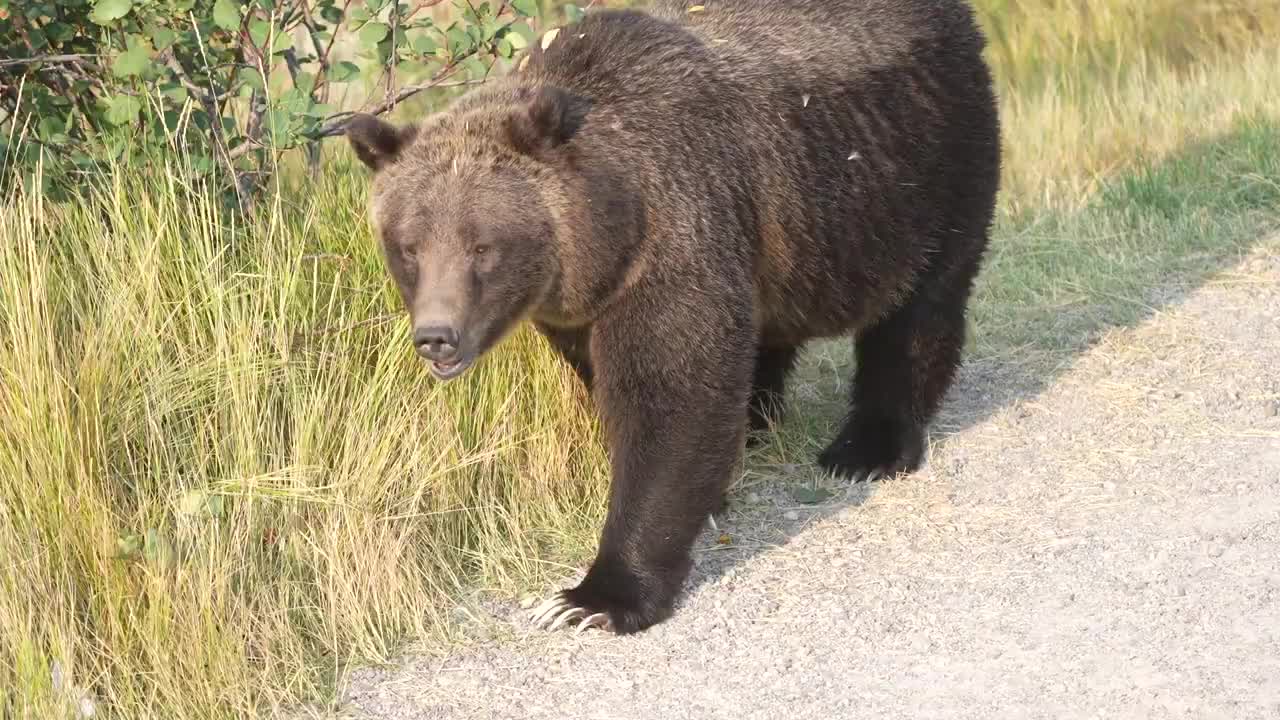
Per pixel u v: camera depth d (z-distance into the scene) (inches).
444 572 399.9
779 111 412.2
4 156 408.5
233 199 433.7
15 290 352.8
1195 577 380.2
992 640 357.4
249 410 381.1
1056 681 336.2
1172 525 411.2
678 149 382.6
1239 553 391.5
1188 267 615.5
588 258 367.2
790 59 422.9
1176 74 847.7
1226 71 837.8
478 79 453.4
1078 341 554.3
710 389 382.0
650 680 350.9
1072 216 670.5
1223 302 578.2
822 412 516.4
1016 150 743.1
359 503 381.1
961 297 487.8
